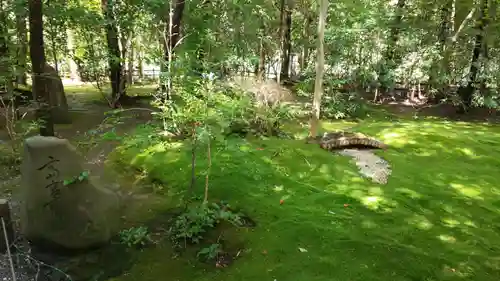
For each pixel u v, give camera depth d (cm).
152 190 447
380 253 325
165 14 784
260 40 1042
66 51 862
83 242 324
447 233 364
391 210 407
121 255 323
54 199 321
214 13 941
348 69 1112
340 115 891
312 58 1240
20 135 557
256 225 371
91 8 922
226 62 805
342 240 345
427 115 985
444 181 492
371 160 563
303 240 345
